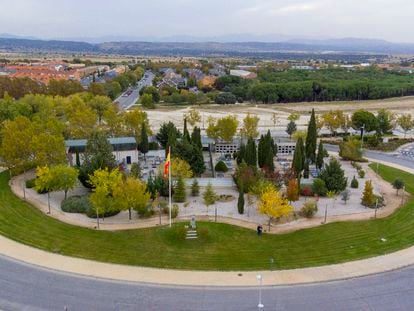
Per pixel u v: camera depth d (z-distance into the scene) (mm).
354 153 112938
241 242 63625
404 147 134625
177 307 47094
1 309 45938
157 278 53000
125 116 127125
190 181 90688
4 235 63375
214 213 75625
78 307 46656
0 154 88875
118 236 64625
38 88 192125
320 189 85375
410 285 52000
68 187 77938
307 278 53438
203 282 52219
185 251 60312
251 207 78688
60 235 64375
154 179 85000
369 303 48250
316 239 64875
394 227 69625
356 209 78625
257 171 90500
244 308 47062
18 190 84125
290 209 67500
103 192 68562
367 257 59125
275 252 60562
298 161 94438
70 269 54531
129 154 106500
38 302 47375
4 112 126500
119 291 49938
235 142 128625
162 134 120812
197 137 109250
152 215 73562
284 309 46938
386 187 92688
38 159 85375
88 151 88688
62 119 150375
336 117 145625
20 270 53875
